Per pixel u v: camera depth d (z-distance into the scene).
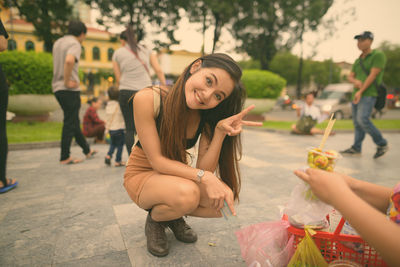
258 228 1.38
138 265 1.50
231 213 1.37
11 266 1.48
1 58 7.43
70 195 2.61
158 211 1.51
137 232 1.88
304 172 0.99
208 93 1.23
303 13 18.00
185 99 1.35
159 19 18.05
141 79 3.28
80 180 3.10
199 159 1.67
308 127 7.49
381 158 4.64
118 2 16.92
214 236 1.84
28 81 7.77
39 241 1.75
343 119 13.41
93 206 2.34
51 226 1.96
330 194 0.83
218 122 1.50
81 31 3.71
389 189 1.07
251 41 19.64
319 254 1.18
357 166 4.00
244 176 3.35
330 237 1.22
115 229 1.93
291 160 4.31
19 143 5.00
